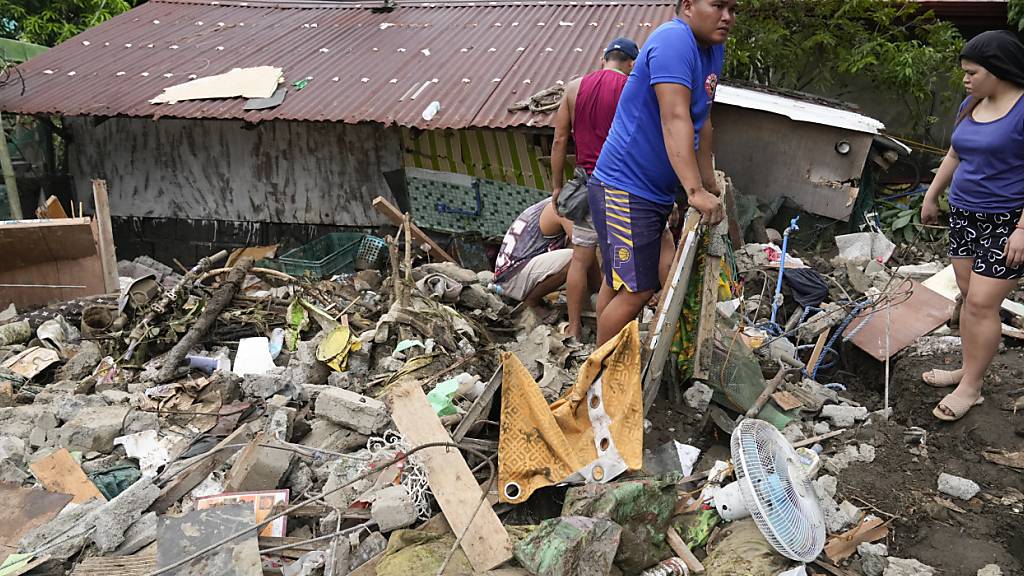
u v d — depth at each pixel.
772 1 8.98
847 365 4.88
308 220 8.39
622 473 3.21
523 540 2.86
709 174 3.71
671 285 3.52
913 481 3.47
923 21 9.12
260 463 3.62
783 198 7.39
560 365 4.48
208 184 8.47
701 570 3.02
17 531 3.40
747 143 7.43
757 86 8.55
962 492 3.32
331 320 5.32
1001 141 3.25
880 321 4.89
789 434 3.91
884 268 6.25
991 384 3.92
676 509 3.29
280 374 4.70
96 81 8.17
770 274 5.83
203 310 5.39
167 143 8.39
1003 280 3.41
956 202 3.57
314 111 7.19
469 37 8.65
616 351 3.25
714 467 3.51
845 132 7.06
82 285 6.64
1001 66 3.20
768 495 2.93
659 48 3.13
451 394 4.02
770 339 4.84
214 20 9.75
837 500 3.40
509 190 7.68
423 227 8.10
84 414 4.21
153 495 3.39
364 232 8.31
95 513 3.31
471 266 7.99
